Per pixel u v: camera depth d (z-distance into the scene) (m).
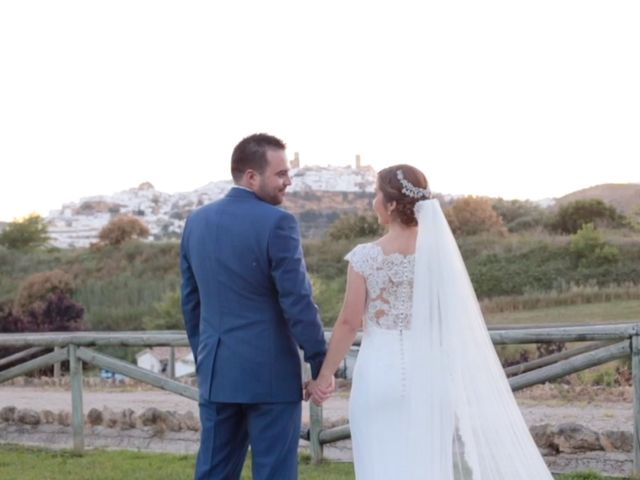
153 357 17.17
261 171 4.24
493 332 6.05
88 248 37.38
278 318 4.21
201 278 4.26
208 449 4.30
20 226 41.72
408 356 4.18
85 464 6.94
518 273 26.09
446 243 4.23
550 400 9.31
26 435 8.27
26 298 27.11
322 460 6.70
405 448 4.13
